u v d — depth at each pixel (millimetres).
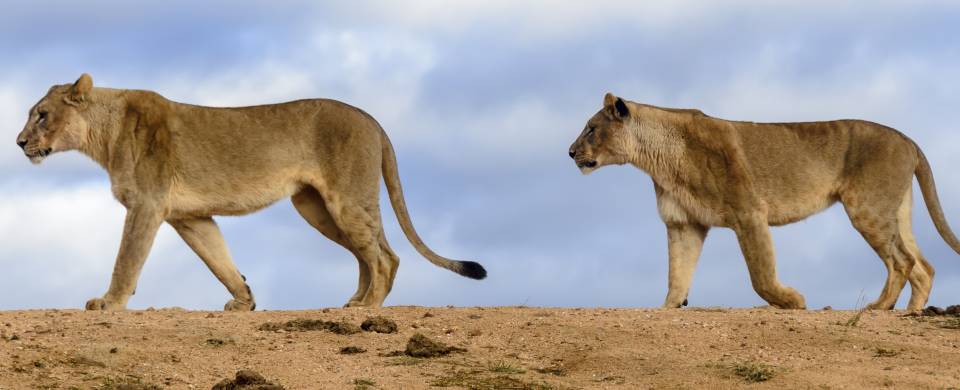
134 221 16328
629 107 18141
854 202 17562
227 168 16719
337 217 16859
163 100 16875
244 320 13625
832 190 17734
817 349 12227
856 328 13094
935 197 18078
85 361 11383
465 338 12852
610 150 18266
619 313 14125
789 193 17609
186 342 12328
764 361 11688
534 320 13516
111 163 16609
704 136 17703
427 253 17734
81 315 13984
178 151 16594
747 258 17344
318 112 17062
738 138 17688
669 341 12484
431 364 11703
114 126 16719
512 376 11273
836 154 17703
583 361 11828
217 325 13227
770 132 17797
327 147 16906
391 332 13094
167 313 14281
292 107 17094
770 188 17547
